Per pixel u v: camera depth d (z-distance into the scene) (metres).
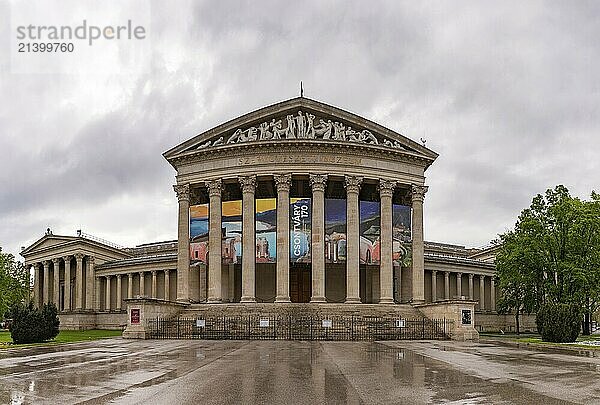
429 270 103.50
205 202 87.38
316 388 22.88
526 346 51.69
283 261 75.94
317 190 77.38
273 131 79.56
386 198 79.62
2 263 100.50
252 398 20.39
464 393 21.61
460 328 63.28
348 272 76.81
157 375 27.19
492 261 127.38
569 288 76.75
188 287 80.69
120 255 127.19
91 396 20.88
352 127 80.88
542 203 79.00
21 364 32.91
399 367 31.02
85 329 112.25
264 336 62.31
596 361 35.50
